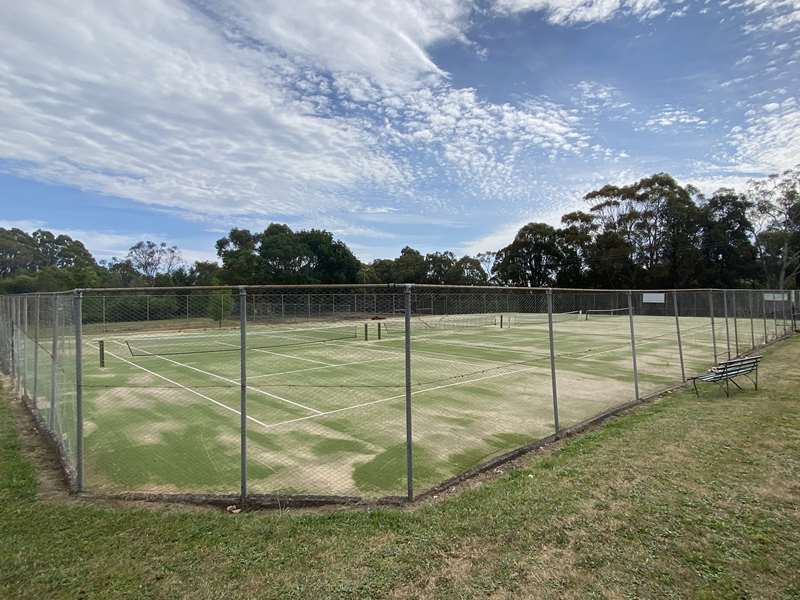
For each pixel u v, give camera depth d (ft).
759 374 38.91
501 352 63.72
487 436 24.85
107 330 63.93
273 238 177.88
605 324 112.27
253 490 18.02
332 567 11.69
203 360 58.39
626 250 177.47
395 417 29.22
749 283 174.40
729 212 171.53
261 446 23.67
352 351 66.64
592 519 13.97
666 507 14.62
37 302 27.91
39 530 13.78
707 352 58.08
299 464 21.07
